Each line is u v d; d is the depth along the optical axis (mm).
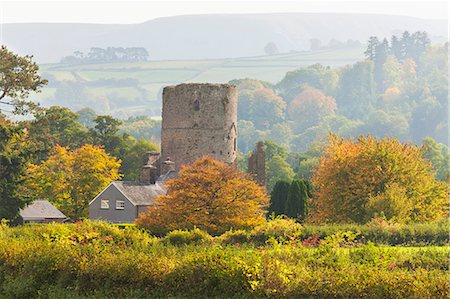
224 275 56969
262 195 129375
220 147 198375
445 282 52781
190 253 63219
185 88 197875
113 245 71438
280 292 54969
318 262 60281
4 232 87375
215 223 125625
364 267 57062
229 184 126938
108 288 60625
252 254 60375
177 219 125438
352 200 134125
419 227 91688
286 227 94250
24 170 153000
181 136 198500
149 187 195125
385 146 137750
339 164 137000
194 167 129500
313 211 150625
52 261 64562
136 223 128625
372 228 92125
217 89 197750
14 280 64750
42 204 189875
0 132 154750
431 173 139875
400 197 123500
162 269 59906
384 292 52969
